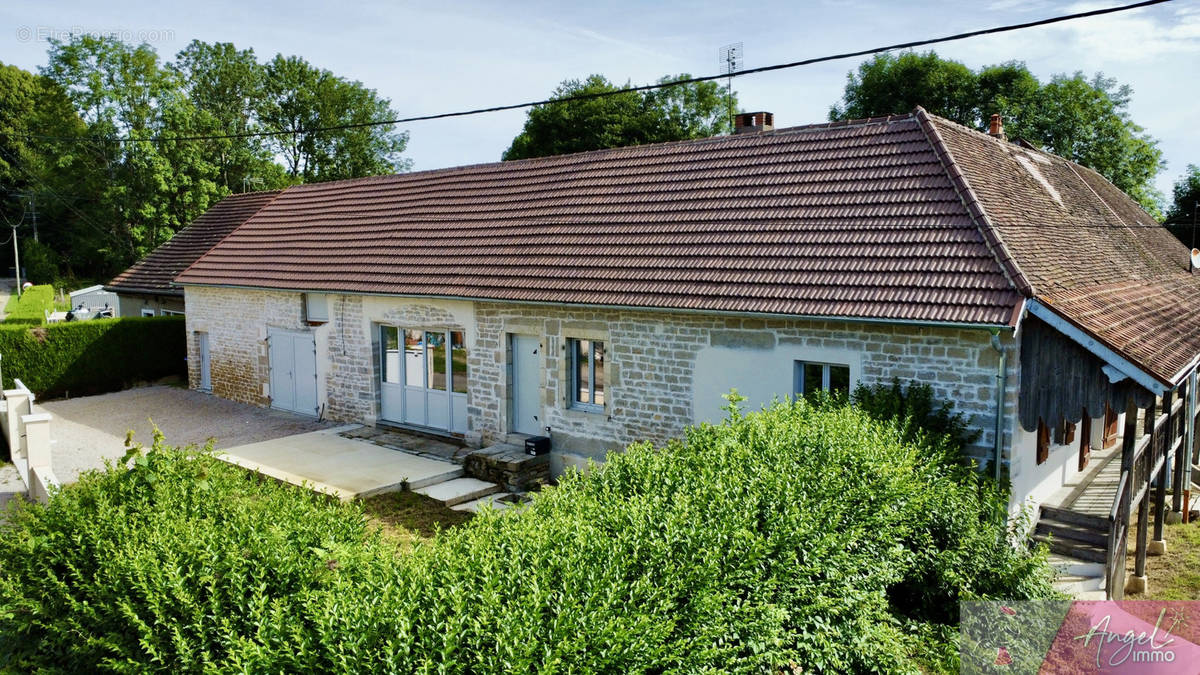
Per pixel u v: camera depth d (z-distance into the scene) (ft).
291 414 60.18
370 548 18.38
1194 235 100.83
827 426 27.55
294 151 166.71
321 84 166.71
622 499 20.65
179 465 23.86
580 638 14.37
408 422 53.21
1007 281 31.12
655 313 39.86
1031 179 49.08
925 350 32.50
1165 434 36.91
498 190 55.98
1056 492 41.96
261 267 61.52
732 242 40.40
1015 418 31.27
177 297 78.43
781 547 20.02
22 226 180.96
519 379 46.88
